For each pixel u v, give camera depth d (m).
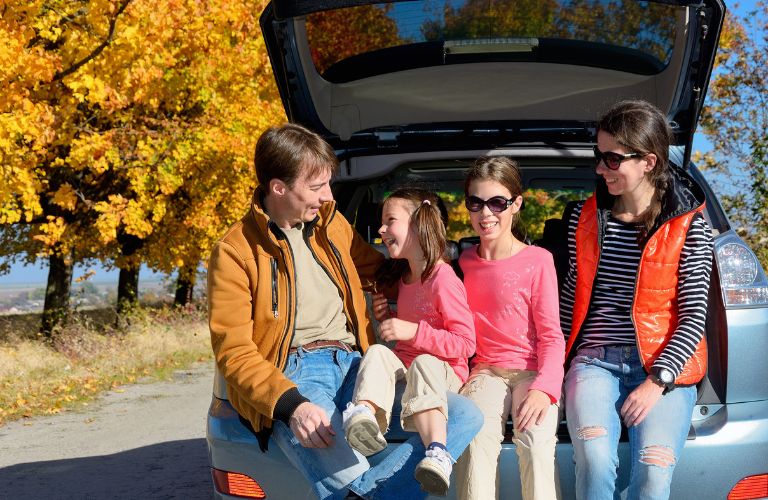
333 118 4.19
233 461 2.87
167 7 10.98
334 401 2.91
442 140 4.02
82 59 11.10
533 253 2.96
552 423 2.75
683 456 2.72
